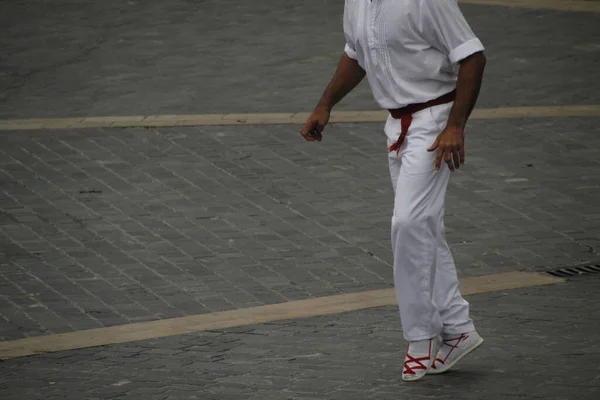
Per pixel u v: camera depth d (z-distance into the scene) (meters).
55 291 21.84
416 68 15.73
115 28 43.06
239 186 27.86
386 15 15.63
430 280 16.23
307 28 42.75
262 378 16.98
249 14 44.78
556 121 32.50
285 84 36.19
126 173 28.66
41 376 17.39
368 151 30.31
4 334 19.67
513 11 44.75
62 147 30.42
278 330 19.55
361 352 18.20
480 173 28.75
